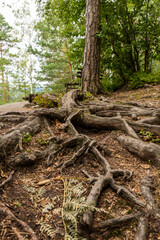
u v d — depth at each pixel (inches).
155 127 148.1
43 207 78.2
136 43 396.2
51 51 1112.8
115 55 460.8
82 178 98.1
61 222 70.6
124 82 457.7
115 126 158.7
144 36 425.7
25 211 75.1
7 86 1366.9
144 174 100.9
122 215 74.1
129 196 81.8
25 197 84.2
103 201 82.3
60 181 97.5
